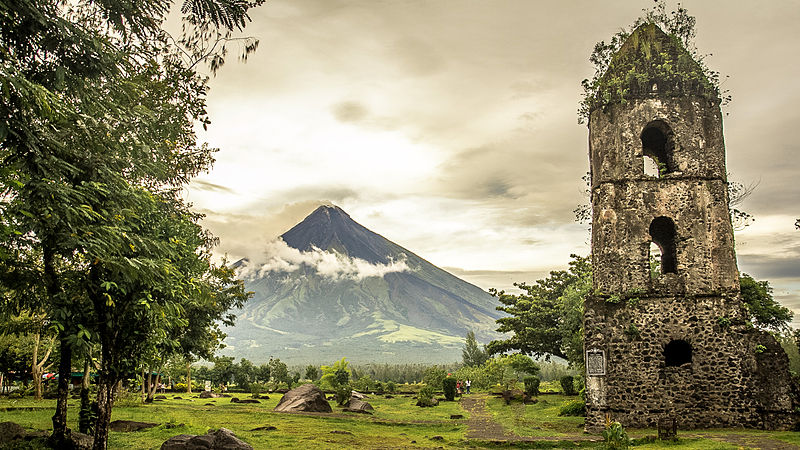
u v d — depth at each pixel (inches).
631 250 852.6
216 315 1230.9
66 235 433.1
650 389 804.0
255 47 446.3
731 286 829.2
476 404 1407.5
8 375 1406.3
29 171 388.8
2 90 325.7
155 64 497.7
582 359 1305.4
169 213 653.3
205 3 405.7
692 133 875.4
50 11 379.9
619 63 914.1
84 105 434.9
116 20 413.7
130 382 686.5
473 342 3164.4
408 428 909.2
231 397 1653.5
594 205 907.4
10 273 486.6
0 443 509.4
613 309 835.4
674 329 820.6
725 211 855.1
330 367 2230.6
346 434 773.9
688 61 893.2
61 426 534.9
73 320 509.0
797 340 1178.6
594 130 923.4
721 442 644.1
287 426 846.5
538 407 1214.3
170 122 547.8
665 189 864.9
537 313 1599.4
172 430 697.6
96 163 452.8
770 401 776.9
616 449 626.8
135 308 513.0
